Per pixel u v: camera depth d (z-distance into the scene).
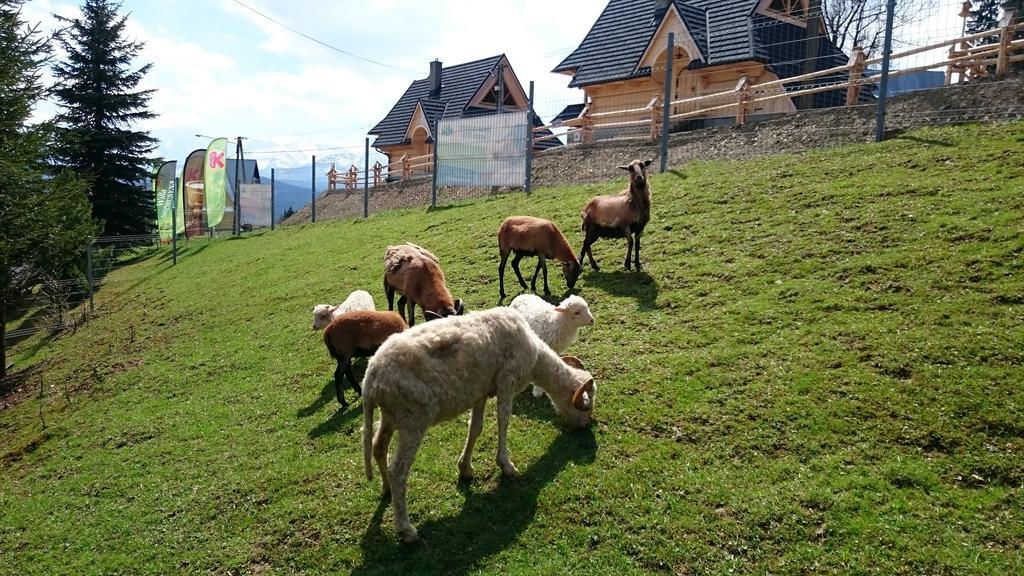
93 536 6.61
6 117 14.75
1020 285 7.34
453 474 6.14
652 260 10.95
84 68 34.78
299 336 11.71
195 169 32.84
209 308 15.95
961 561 4.41
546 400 7.31
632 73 25.81
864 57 15.23
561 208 15.30
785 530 4.90
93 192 33.22
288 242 23.06
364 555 5.36
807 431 5.95
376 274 14.59
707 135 17.25
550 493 5.65
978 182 10.02
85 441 9.30
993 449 5.35
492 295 11.27
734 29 23.59
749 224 11.11
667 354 7.78
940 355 6.55
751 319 8.16
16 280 16.95
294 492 6.48
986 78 14.41
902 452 5.50
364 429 5.44
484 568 4.97
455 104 38.59
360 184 44.38
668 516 5.20
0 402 13.14
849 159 12.56
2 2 15.12
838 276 8.68
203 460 7.74
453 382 5.34
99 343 16.03
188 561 5.83
